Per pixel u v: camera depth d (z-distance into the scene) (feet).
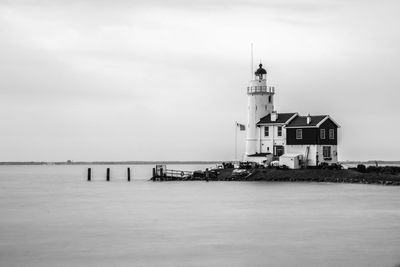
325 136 416.26
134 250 173.37
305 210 252.83
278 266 154.61
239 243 181.47
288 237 189.98
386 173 399.03
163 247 176.86
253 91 441.68
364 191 334.85
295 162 414.62
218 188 369.30
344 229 203.82
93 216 242.78
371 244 178.09
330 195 313.32
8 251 172.96
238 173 425.28
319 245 177.27
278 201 286.87
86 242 184.75
